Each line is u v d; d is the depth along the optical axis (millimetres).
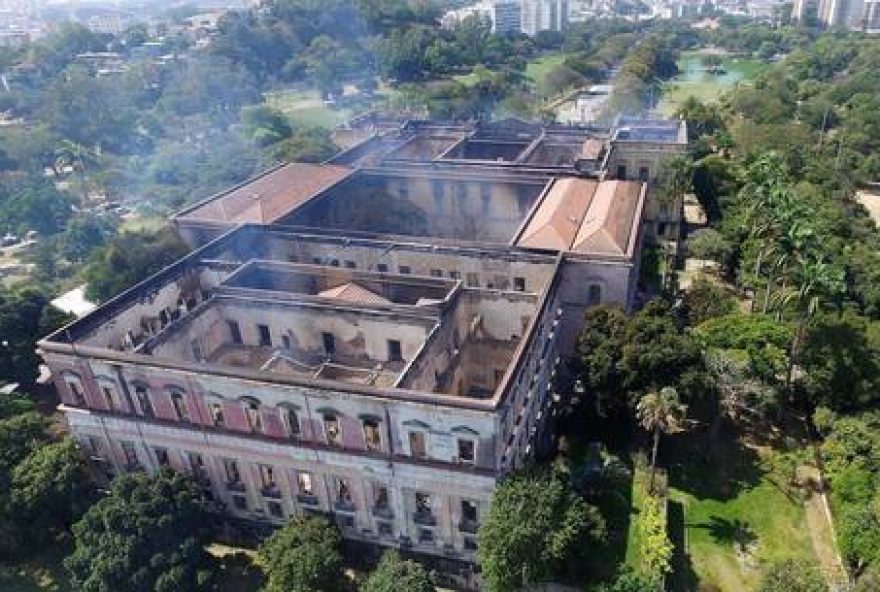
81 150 182125
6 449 65375
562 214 89000
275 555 56906
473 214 113312
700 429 76125
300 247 90125
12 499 61531
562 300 82250
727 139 163500
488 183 110062
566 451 74188
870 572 54250
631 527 64062
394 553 57094
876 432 69312
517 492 54312
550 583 58344
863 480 63562
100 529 58312
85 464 66938
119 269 103375
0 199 163000
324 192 104438
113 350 63938
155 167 173875
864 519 58125
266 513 65500
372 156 128875
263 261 78562
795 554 62344
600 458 71938
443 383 67125
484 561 53406
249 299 71312
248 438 61125
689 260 118312
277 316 71125
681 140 120812
